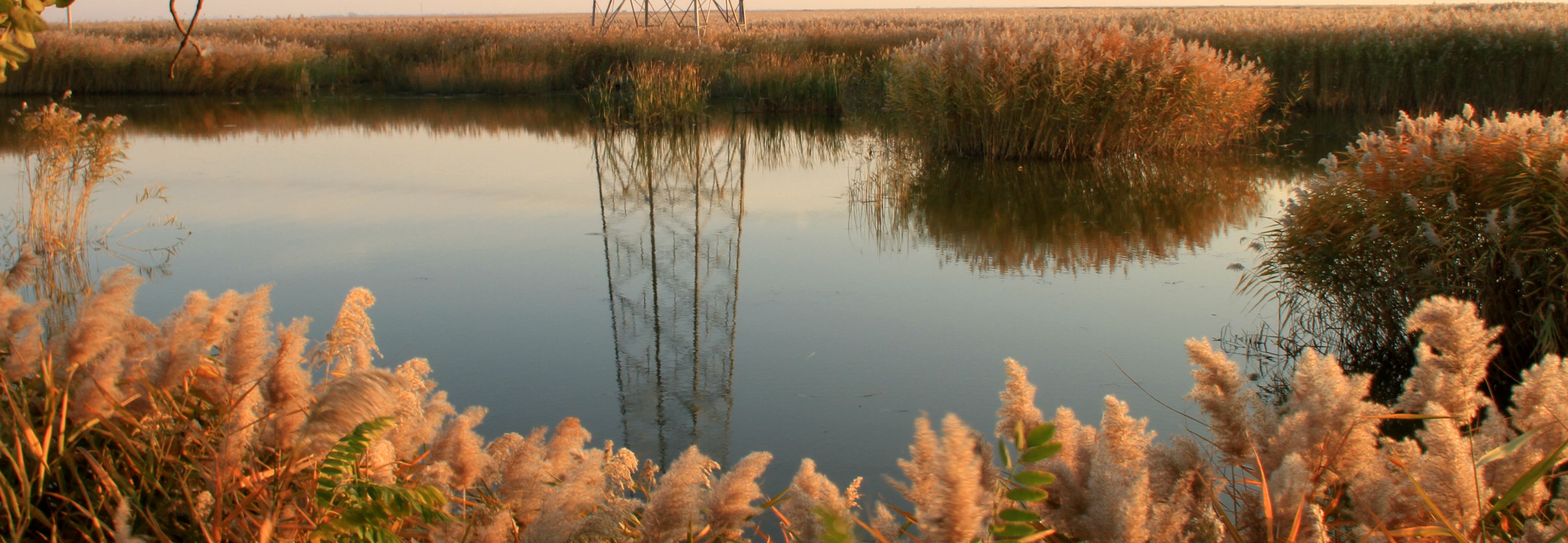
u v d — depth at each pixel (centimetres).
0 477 147
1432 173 419
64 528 160
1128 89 1069
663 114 1461
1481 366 165
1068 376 432
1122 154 1113
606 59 2053
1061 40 1102
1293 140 1214
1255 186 927
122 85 1930
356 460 166
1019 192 910
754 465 151
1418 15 1930
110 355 159
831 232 743
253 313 162
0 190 837
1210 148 1144
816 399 404
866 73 1766
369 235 716
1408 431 359
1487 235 400
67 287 571
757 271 619
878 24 3316
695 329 496
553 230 738
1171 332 487
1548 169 396
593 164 1091
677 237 717
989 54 1100
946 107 1126
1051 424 132
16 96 1823
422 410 199
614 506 168
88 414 158
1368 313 440
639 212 819
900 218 797
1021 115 1089
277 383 157
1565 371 166
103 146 696
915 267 629
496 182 966
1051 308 530
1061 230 750
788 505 154
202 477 171
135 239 693
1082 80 1065
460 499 189
